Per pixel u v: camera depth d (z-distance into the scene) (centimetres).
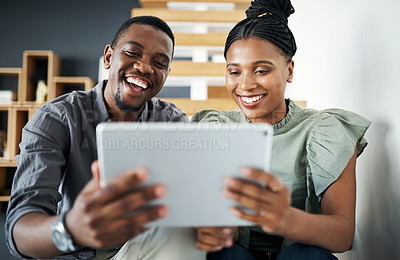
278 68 102
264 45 100
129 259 80
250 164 59
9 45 364
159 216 57
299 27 224
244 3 284
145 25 122
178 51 270
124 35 122
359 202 133
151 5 290
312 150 98
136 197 54
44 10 370
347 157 93
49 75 330
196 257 77
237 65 103
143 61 120
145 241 79
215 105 228
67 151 109
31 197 84
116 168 58
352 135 100
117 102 123
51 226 67
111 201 53
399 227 101
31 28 367
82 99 119
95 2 374
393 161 106
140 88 123
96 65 366
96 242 56
